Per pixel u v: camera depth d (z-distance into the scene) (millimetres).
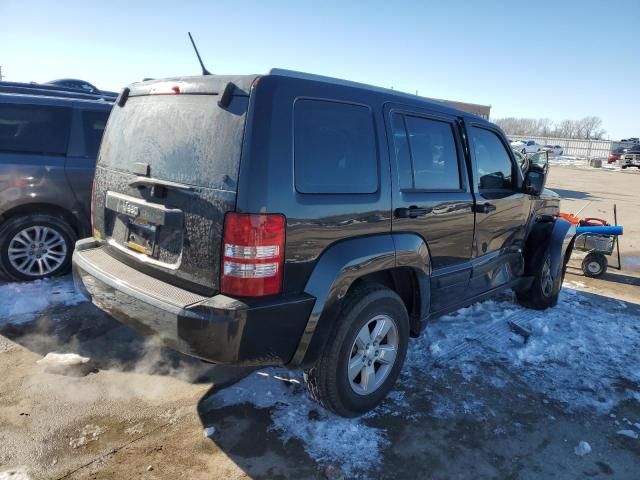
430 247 3355
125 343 3830
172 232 2648
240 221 2324
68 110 4918
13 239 4707
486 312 4922
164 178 2686
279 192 2402
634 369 3900
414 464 2670
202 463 2580
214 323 2324
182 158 2602
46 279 4914
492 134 4137
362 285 2967
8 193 4566
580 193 18438
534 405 3312
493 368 3777
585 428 3094
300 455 2678
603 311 5219
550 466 2732
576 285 6262
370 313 2922
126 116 3189
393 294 3072
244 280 2359
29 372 3348
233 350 2365
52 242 4918
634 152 36469
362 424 2988
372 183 2906
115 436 2754
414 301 3357
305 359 2637
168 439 2752
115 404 3047
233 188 2348
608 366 3930
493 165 4125
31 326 4004
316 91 2672
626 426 3143
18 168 4594
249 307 2355
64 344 3756
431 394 3367
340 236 2701
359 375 3045
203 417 2959
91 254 3223
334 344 2752
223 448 2699
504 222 4223
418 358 3861
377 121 3000
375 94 3064
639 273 7082
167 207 2639
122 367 3488
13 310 4250
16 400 3025
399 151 3137
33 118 4766
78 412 2945
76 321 4133
